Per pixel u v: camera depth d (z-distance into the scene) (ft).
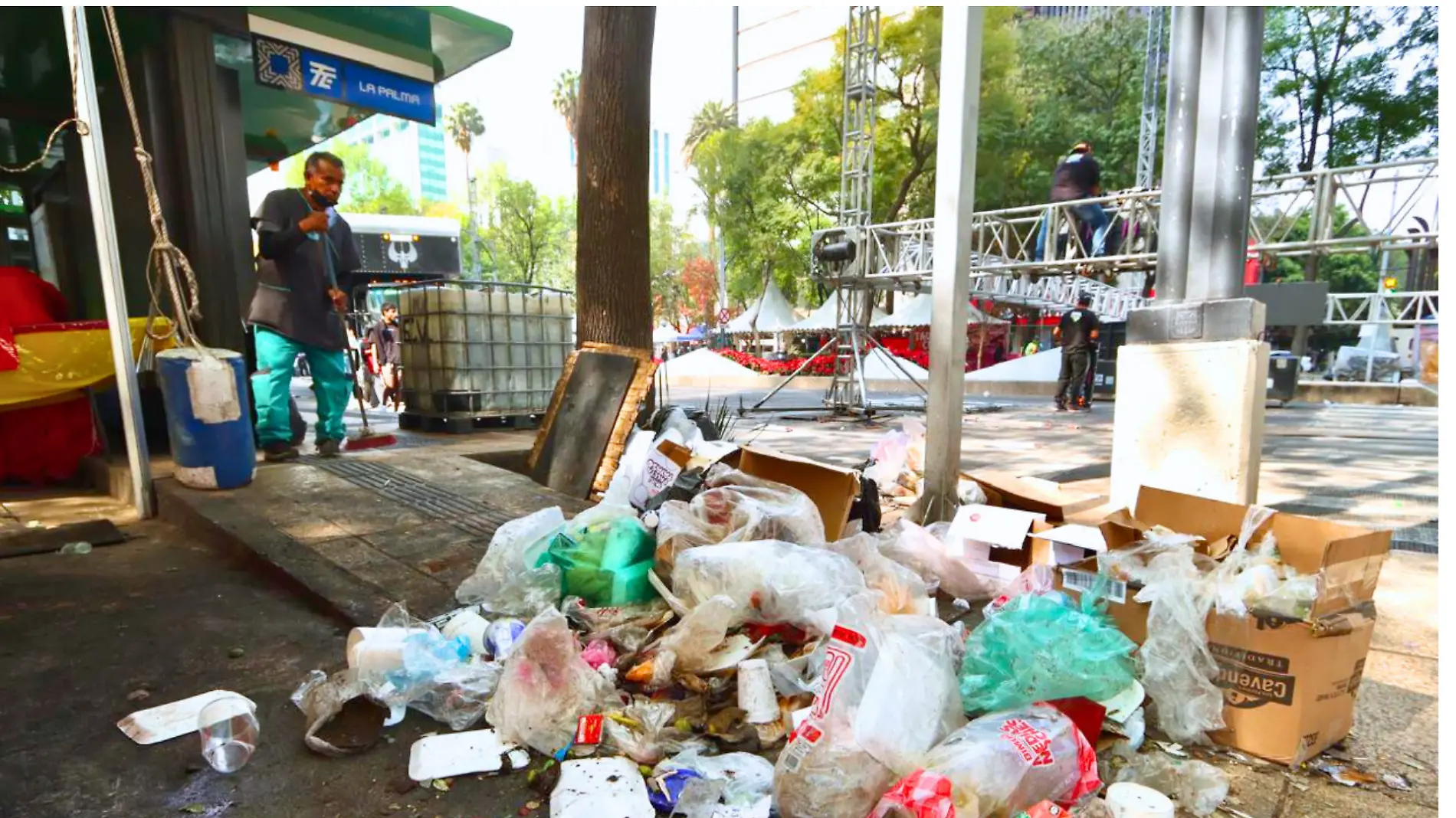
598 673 6.32
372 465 14.58
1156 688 6.00
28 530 11.50
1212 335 10.05
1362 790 5.17
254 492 12.49
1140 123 69.92
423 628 7.19
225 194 16.49
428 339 21.03
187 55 15.74
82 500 14.01
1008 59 70.08
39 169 24.04
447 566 9.35
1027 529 9.05
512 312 21.99
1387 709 6.31
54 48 18.35
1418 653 7.46
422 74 20.81
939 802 4.25
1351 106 66.49
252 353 17.19
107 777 5.26
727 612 6.72
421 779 5.26
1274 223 37.09
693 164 100.68
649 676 6.44
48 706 6.29
